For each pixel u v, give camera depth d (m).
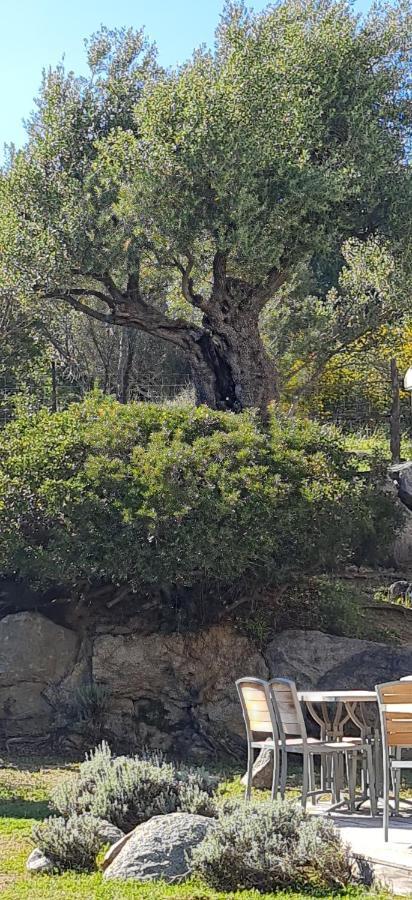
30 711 12.43
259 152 15.84
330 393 25.56
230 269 17.22
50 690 12.53
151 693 12.46
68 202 17.42
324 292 29.97
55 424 13.36
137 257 17.14
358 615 13.71
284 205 16.14
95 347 27.70
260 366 17.56
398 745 7.51
